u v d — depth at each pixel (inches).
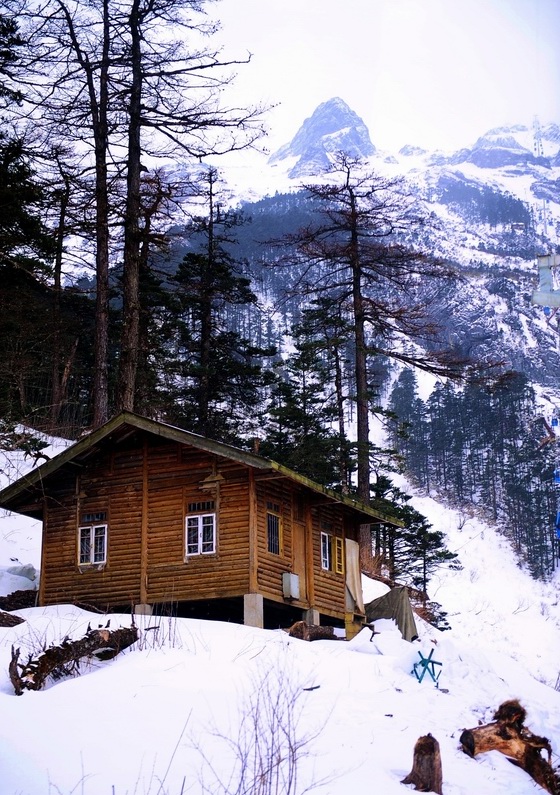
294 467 1879.9
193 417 1744.6
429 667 805.9
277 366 2095.2
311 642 847.1
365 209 1501.0
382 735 606.5
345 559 1091.3
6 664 655.8
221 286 1705.2
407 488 5821.9
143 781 480.7
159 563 973.8
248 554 944.9
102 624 794.2
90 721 549.6
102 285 1268.5
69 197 1166.3
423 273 1496.1
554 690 876.0
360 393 1515.7
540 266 776.3
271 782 493.0
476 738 606.9
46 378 1883.6
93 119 1197.7
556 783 589.0
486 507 5821.9
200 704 604.4
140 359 1517.0
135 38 1197.7
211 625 833.5
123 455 1018.7
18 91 1156.5
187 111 1160.8
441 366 1460.4
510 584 4672.7
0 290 1395.2
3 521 1231.5
